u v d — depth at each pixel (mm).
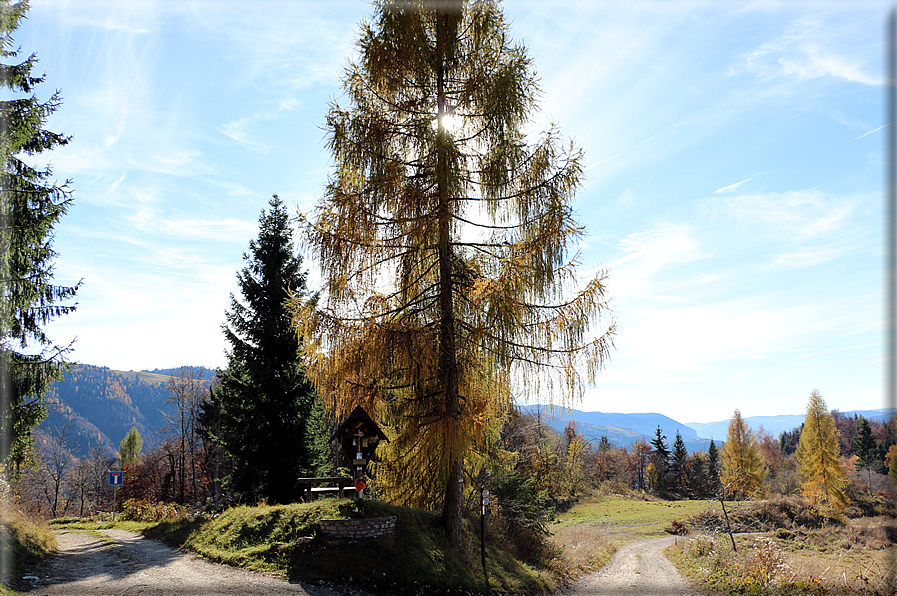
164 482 51312
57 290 14125
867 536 31984
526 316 11930
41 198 13891
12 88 13531
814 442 50906
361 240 12164
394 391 13273
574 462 56625
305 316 12039
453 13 12414
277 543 12406
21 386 13320
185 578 10617
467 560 13312
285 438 20641
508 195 12500
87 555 12914
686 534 39656
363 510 12930
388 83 12586
